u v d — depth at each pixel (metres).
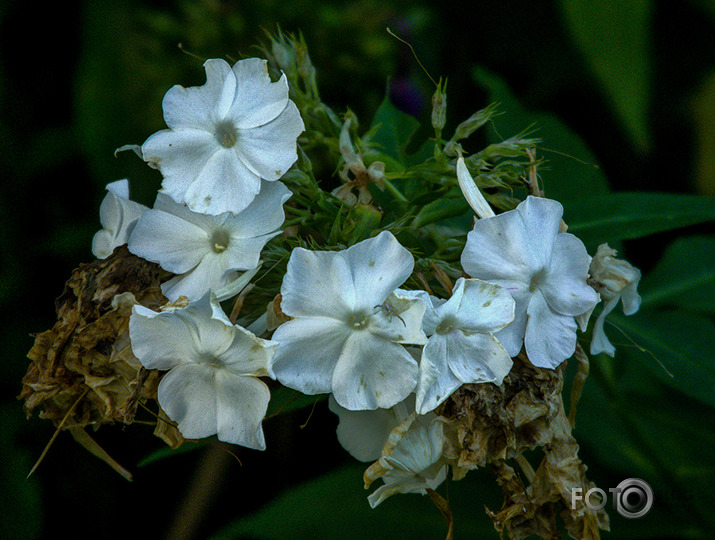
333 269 0.27
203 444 0.30
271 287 0.29
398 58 0.47
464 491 0.35
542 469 0.29
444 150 0.30
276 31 0.45
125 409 0.28
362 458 0.30
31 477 0.45
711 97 0.46
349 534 0.34
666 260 0.37
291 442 0.45
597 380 0.34
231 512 0.46
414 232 0.31
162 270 0.29
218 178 0.28
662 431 0.36
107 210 0.31
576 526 0.29
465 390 0.28
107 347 0.28
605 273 0.29
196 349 0.28
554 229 0.28
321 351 0.28
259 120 0.28
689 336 0.34
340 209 0.29
